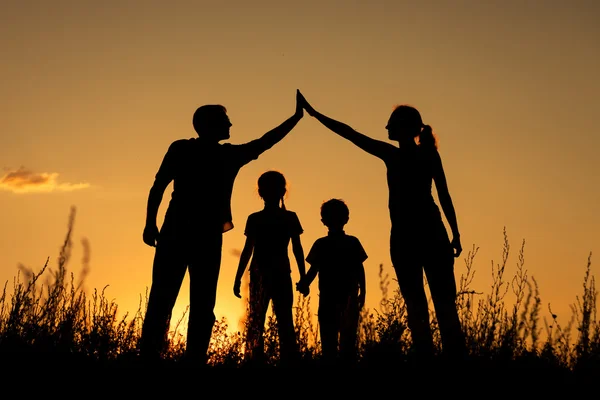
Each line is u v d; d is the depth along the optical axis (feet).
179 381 15.78
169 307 18.85
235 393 15.35
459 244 20.71
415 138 21.53
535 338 16.99
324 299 24.40
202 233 19.13
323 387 15.64
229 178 20.12
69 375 15.55
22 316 16.70
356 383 15.70
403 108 21.33
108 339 16.80
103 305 17.90
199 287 19.04
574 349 16.57
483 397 15.12
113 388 15.21
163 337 18.48
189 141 19.99
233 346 19.34
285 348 19.67
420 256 20.08
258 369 16.92
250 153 21.09
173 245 19.02
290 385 15.81
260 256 24.57
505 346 16.69
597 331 16.56
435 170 20.74
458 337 18.52
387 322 17.20
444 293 19.77
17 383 15.05
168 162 19.66
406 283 20.13
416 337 17.92
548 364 16.30
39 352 15.97
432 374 15.83
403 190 20.65
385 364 16.06
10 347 16.01
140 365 16.38
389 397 15.08
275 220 24.77
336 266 24.48
